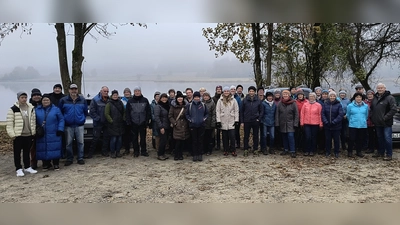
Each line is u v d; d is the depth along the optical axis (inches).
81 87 479.5
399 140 320.8
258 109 309.7
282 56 650.2
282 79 698.8
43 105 258.4
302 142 328.5
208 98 309.3
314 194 202.7
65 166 278.7
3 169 275.1
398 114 368.5
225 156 311.1
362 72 683.4
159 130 307.9
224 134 311.9
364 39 742.5
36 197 202.8
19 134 245.4
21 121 247.0
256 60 549.3
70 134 278.5
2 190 216.8
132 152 335.6
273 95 335.6
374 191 207.2
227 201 192.5
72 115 277.4
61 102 278.7
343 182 226.4
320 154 314.8
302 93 312.3
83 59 486.0
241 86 360.2
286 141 313.6
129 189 216.4
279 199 194.9
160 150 297.6
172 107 295.6
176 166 275.1
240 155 315.3
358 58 750.5
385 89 287.9
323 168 262.8
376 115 291.0
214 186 220.5
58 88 289.7
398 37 724.0
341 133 329.7
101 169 267.0
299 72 655.8
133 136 307.7
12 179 242.2
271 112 312.7
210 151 319.9
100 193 208.8
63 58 472.7
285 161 288.4
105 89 298.5
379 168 262.1
